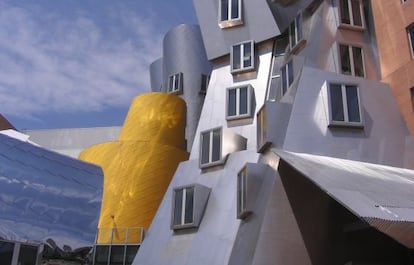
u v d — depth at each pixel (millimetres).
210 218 22422
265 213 15055
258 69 29094
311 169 12164
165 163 34906
